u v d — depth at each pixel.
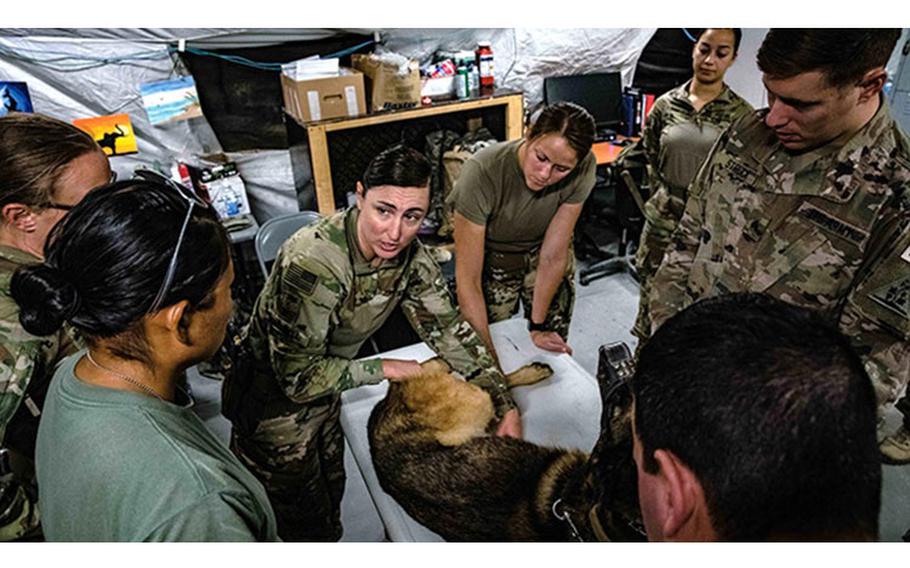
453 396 1.29
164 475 0.56
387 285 1.20
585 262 3.34
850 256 1.05
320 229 1.11
